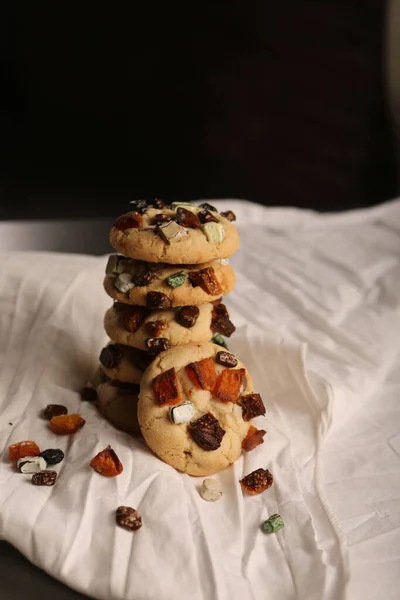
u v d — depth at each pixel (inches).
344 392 21.6
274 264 29.5
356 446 20.9
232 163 54.7
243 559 16.7
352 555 17.0
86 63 59.9
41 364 22.1
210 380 19.1
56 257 25.3
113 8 56.6
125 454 18.6
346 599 15.6
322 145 54.8
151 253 18.9
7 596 15.8
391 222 33.9
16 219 52.0
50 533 16.4
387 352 24.2
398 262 30.3
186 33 53.7
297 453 20.3
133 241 19.1
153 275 19.3
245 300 27.4
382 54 53.3
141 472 18.1
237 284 28.4
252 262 29.7
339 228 33.4
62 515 16.9
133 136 59.7
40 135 64.7
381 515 18.4
